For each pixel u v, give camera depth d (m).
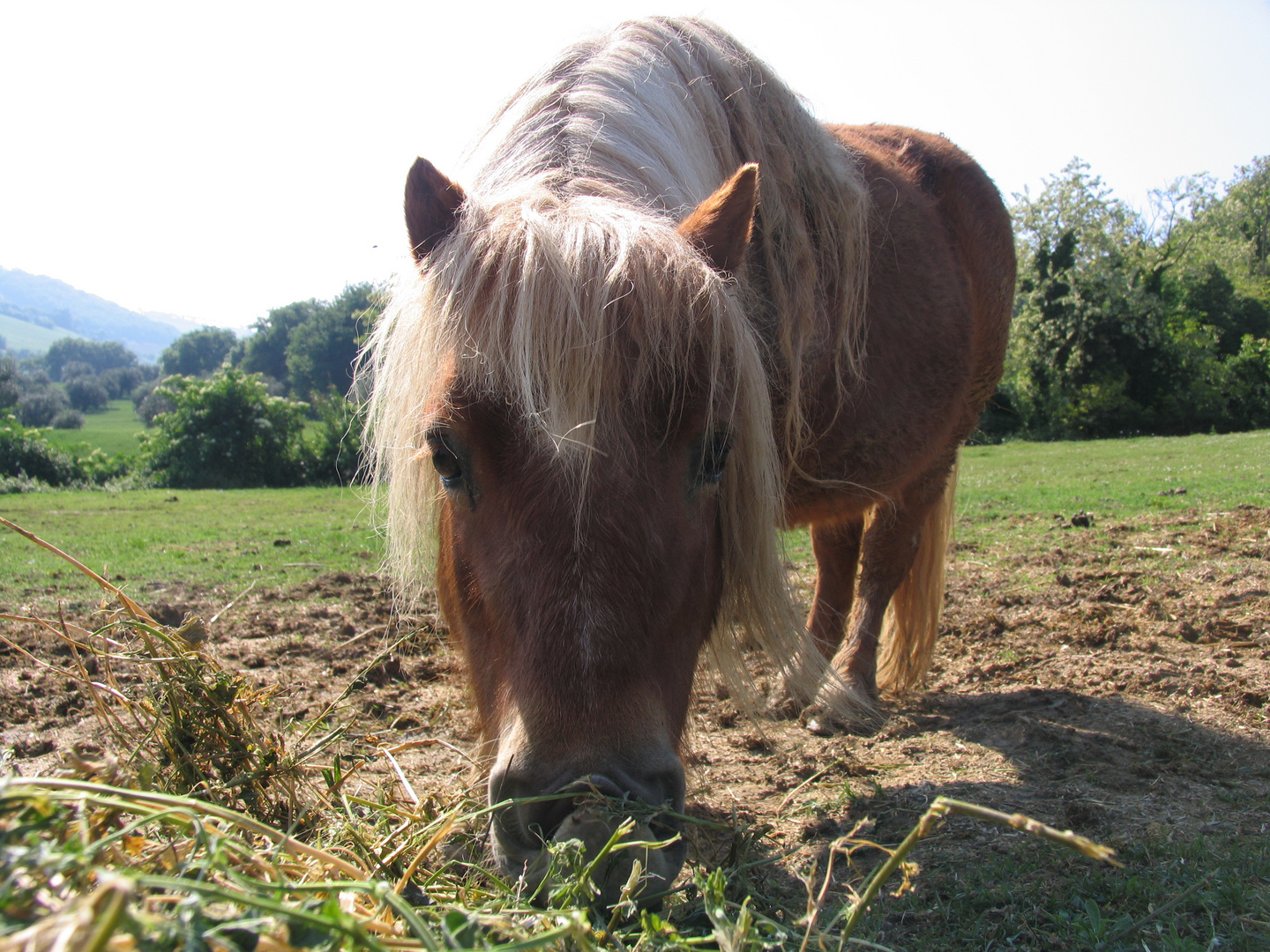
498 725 1.81
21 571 6.88
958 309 3.63
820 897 1.57
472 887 1.72
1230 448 16.11
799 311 2.78
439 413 1.83
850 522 3.86
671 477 1.79
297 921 1.03
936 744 3.27
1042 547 6.80
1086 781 2.81
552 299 1.72
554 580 1.65
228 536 9.23
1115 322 30.88
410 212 2.10
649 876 1.61
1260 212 51.19
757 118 3.01
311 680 4.13
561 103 2.61
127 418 89.25
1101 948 1.83
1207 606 4.62
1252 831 2.42
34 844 1.12
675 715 1.86
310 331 46.00
